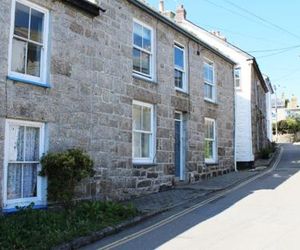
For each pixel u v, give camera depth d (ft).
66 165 32.58
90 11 39.37
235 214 34.83
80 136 37.47
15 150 31.94
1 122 30.53
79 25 38.52
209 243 25.99
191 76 58.90
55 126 34.94
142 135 47.55
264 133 121.39
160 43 51.80
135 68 47.29
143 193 45.70
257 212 35.40
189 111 57.36
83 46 38.75
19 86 32.12
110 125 41.37
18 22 33.06
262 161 92.53
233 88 74.23
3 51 31.04
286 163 88.22
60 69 35.91
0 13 31.07
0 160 30.25
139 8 47.78
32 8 34.35
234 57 90.58
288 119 232.32
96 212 32.48
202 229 29.91
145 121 48.29
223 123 68.85
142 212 35.50
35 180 33.45
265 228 29.60
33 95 33.19
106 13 42.27
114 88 42.45
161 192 47.83
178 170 55.06
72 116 36.76
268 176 62.75
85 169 34.17
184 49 58.03
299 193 44.91
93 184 38.42
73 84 37.17
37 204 32.96
